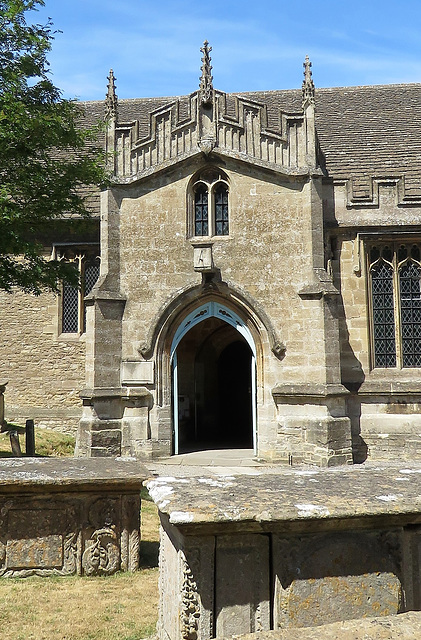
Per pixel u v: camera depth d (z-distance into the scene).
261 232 16.48
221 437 21.42
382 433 16.67
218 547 4.17
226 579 4.16
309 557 4.17
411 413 16.69
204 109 16.81
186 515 3.96
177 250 16.61
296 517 4.02
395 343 17.34
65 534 7.28
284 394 15.78
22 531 7.21
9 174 12.86
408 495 4.45
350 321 17.28
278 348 15.95
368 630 3.38
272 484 4.87
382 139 20.81
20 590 6.73
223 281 16.39
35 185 13.07
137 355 16.44
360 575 4.22
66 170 13.62
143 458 16.06
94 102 25.41
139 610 6.22
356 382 17.03
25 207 13.21
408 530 4.38
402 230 17.16
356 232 17.36
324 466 15.06
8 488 7.04
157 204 16.80
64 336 21.06
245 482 4.95
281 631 3.42
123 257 16.78
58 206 13.27
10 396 20.91
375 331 17.55
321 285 15.88
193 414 20.73
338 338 16.03
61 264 13.82
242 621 4.14
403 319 17.47
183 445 19.28
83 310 21.08
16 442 14.16
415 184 18.41
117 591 6.75
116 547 7.39
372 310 17.56
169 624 4.64
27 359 21.02
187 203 16.73
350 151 20.34
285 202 16.48
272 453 15.81
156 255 16.66
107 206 16.77
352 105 23.36
